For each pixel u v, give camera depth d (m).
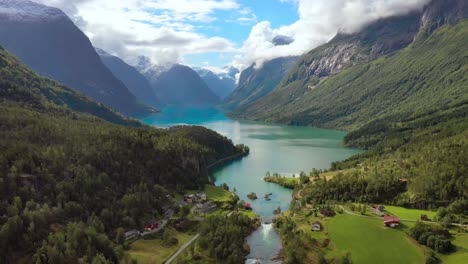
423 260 162.00
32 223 158.75
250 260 173.25
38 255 146.38
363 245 176.38
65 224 173.38
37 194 181.88
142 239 184.75
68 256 149.50
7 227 151.38
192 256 169.75
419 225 183.50
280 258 174.50
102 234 163.50
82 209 184.38
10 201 171.62
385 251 170.25
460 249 165.62
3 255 146.88
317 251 173.50
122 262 156.62
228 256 168.00
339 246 176.62
